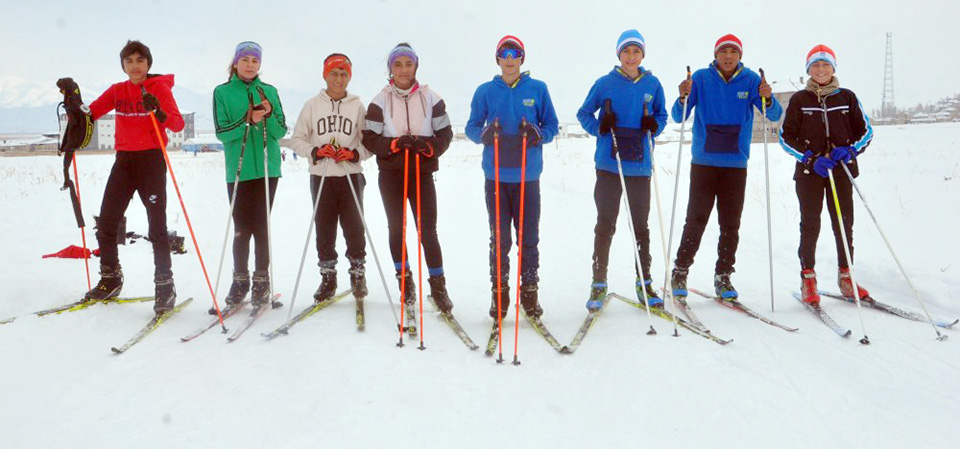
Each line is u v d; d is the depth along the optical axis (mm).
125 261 5914
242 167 4016
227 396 2717
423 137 3797
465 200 11406
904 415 2580
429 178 3963
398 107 3846
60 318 3840
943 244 5516
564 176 15500
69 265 5496
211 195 12148
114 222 4148
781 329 3703
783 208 8148
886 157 16672
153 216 4020
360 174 4090
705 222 4238
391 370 3023
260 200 4117
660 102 4039
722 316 4004
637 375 3016
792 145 4086
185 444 2320
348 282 5125
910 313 3896
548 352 3395
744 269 5406
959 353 3238
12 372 3029
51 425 2496
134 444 2328
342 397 2697
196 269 5672
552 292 4809
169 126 4039
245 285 4133
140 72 3971
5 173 15688
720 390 2822
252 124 4004
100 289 4188
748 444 2355
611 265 5770
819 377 2961
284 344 3393
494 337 3521
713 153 4125
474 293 4754
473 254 6316
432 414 2576
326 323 3781
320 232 4121
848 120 4074
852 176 3947
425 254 3998
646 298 3711
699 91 4191
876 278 4680
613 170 4008
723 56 4094
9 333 3549
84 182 13320
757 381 2918
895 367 3074
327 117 4023
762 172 13414
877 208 7551
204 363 3127
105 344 3479
